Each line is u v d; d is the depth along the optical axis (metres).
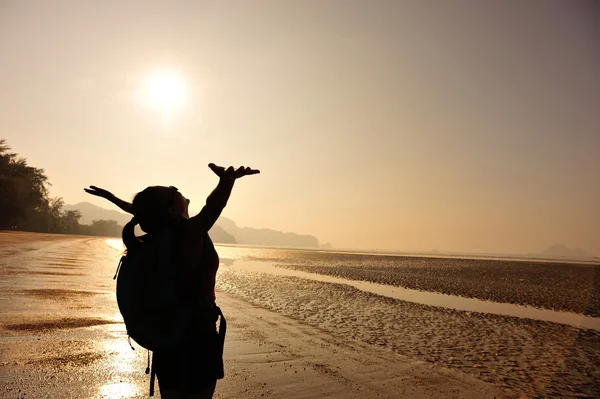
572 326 11.34
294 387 4.90
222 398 4.40
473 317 12.31
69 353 5.46
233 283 19.02
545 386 5.74
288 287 18.27
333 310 12.24
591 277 33.50
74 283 12.39
